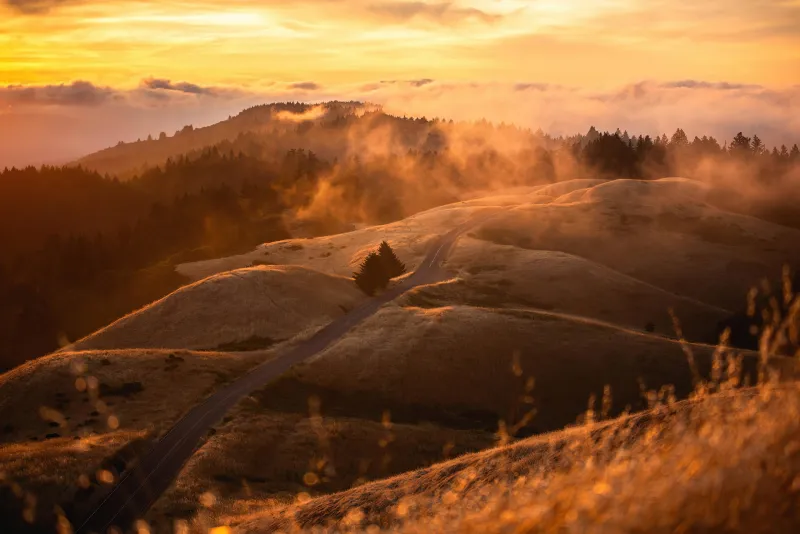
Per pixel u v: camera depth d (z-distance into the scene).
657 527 2.63
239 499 32.19
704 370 52.19
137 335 69.44
